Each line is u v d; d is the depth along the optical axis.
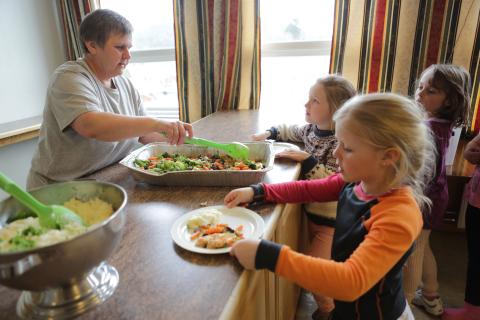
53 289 0.53
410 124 0.70
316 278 0.61
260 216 0.83
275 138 1.54
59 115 1.09
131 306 0.54
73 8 2.38
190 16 2.09
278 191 0.92
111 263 0.65
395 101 0.72
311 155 1.25
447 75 1.29
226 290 0.57
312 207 1.34
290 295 1.33
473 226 1.35
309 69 2.25
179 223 0.78
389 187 0.73
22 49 2.36
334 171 1.20
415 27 1.76
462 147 1.83
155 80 2.65
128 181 1.09
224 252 0.67
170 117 2.71
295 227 1.35
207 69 2.18
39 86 2.50
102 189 0.67
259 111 2.11
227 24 2.03
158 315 0.52
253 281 0.65
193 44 2.15
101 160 1.25
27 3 2.36
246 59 2.10
